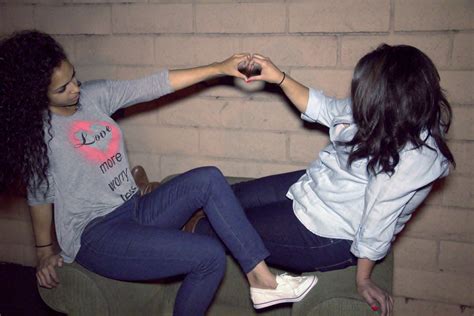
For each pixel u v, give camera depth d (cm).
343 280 160
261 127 241
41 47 154
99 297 169
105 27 250
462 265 232
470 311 236
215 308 211
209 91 243
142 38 246
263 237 171
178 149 256
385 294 151
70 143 165
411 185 141
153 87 190
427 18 208
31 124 157
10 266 298
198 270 167
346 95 225
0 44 158
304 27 222
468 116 214
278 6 223
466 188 223
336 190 161
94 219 171
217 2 231
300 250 167
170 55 244
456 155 220
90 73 259
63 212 169
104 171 171
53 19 256
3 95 155
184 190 173
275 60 230
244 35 231
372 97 143
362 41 217
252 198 191
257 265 165
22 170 161
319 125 232
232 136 246
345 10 216
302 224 166
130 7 244
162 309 205
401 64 142
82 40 255
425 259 237
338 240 162
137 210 179
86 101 174
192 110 249
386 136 142
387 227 145
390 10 211
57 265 171
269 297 165
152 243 164
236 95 240
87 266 171
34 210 172
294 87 192
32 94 154
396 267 243
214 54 238
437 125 146
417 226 234
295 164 241
